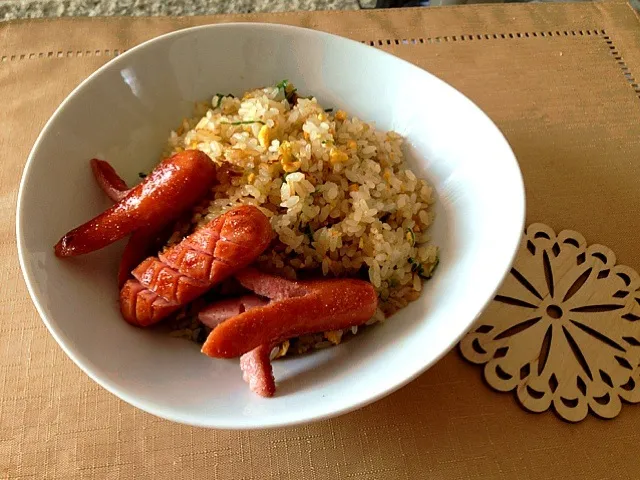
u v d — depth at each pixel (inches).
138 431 10.1
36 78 14.9
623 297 12.2
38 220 9.9
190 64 12.8
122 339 9.8
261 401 9.2
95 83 11.5
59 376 10.6
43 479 9.5
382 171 12.4
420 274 11.4
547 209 13.7
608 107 15.9
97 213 11.3
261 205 11.2
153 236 11.3
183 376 9.6
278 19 16.6
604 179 14.4
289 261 11.2
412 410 10.6
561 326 11.7
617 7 18.1
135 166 12.4
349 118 13.2
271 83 13.4
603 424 10.7
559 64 16.6
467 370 11.2
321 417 8.4
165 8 17.6
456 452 10.2
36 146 10.3
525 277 12.2
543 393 10.9
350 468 10.0
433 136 12.5
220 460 9.9
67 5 17.3
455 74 16.1
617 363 11.3
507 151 10.9
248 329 9.3
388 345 10.0
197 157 10.7
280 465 9.9
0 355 10.8
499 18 17.4
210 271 9.7
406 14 17.2
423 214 12.1
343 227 11.2
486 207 11.0
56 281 9.6
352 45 12.9
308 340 10.7
